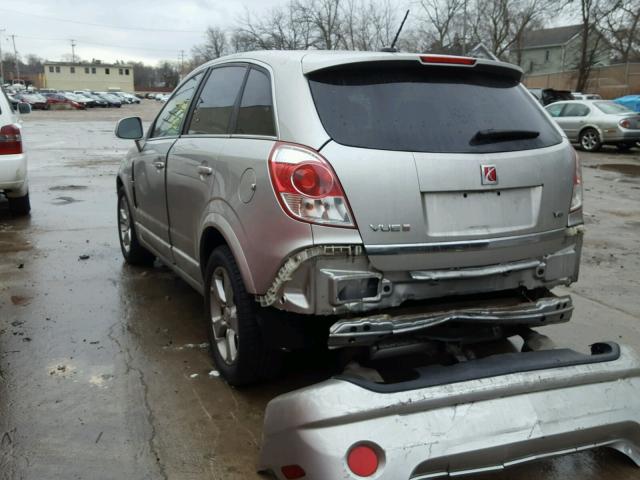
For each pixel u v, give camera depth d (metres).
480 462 2.49
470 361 2.74
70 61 131.62
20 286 5.32
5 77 125.81
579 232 3.29
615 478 2.86
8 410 3.30
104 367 3.82
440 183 2.85
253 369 3.36
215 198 3.44
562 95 22.95
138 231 5.43
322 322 2.98
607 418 2.67
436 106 3.08
